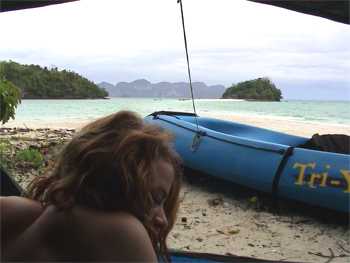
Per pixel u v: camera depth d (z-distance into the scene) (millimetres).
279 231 4344
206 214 4785
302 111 39938
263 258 3605
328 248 3920
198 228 4320
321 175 4574
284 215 4871
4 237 1039
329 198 4477
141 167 946
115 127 1005
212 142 5812
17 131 11906
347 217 4621
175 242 3891
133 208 948
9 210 1064
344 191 4379
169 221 1074
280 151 5008
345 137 6051
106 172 939
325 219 4742
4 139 9000
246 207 5113
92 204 940
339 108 51750
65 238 935
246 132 7254
